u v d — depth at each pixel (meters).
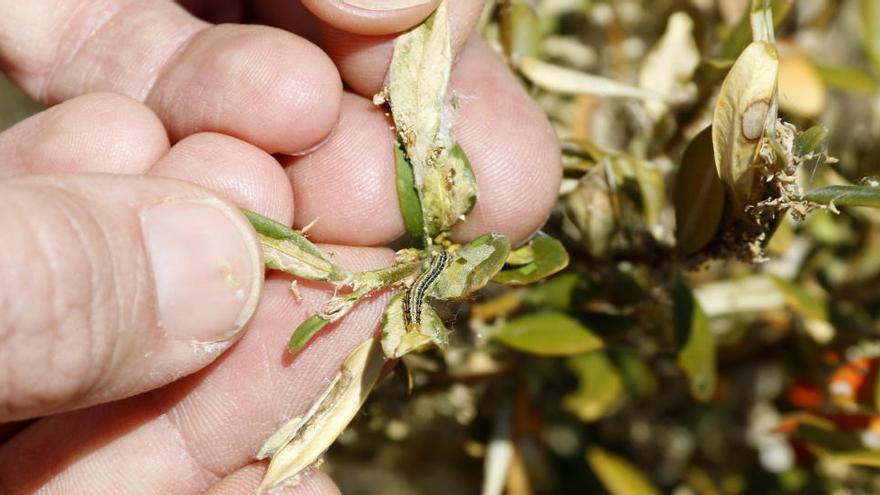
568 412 0.30
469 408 0.28
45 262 0.22
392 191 0.26
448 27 0.25
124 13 0.28
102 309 0.22
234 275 0.24
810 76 0.26
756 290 0.28
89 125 0.26
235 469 0.26
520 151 0.26
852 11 0.30
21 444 0.26
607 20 0.30
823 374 0.28
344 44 0.26
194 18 0.28
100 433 0.26
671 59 0.28
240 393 0.25
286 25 0.28
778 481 0.30
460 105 0.26
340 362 0.25
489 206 0.26
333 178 0.26
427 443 0.31
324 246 0.26
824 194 0.23
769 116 0.23
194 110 0.26
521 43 0.27
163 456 0.26
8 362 0.22
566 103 0.29
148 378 0.24
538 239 0.25
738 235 0.24
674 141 0.27
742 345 0.29
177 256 0.23
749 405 0.31
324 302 0.25
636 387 0.29
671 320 0.26
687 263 0.25
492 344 0.28
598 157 0.26
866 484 0.29
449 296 0.24
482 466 0.31
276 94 0.25
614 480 0.28
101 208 0.23
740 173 0.23
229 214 0.24
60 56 0.28
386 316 0.24
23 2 0.28
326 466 0.32
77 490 0.26
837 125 0.30
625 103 0.29
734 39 0.25
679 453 0.32
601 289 0.26
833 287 0.29
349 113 0.26
